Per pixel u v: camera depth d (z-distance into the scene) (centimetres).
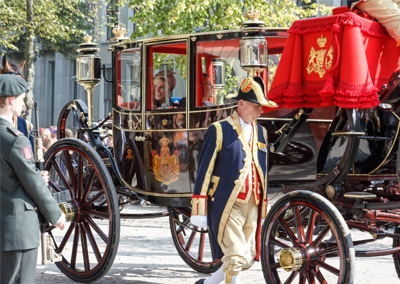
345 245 557
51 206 468
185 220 836
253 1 1462
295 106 621
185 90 725
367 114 609
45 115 3572
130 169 767
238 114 579
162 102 743
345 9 654
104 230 1216
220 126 572
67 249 988
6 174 460
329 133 635
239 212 570
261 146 581
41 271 835
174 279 782
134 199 827
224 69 702
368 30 584
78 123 870
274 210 617
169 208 771
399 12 592
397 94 600
